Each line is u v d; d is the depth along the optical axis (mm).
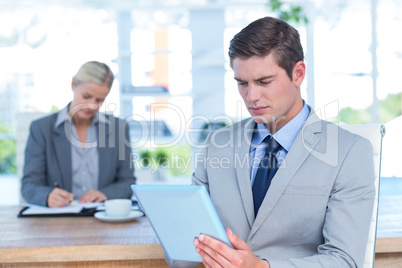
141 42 5152
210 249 1067
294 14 4633
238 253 1043
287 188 1290
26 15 6312
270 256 1307
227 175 1415
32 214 1900
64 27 6211
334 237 1191
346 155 1269
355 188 1234
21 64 6402
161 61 5039
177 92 4898
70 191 2406
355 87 5293
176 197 1026
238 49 1222
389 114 5398
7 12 6309
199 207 1016
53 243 1479
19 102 6512
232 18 5051
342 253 1159
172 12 5047
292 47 1223
